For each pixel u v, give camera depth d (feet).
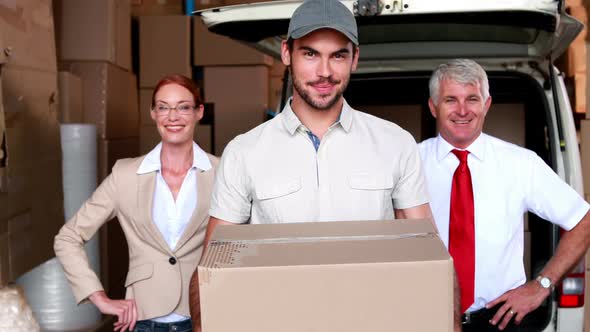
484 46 7.88
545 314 6.86
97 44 11.14
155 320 6.64
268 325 3.43
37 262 6.49
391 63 8.39
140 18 12.96
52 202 6.90
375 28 7.28
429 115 9.09
